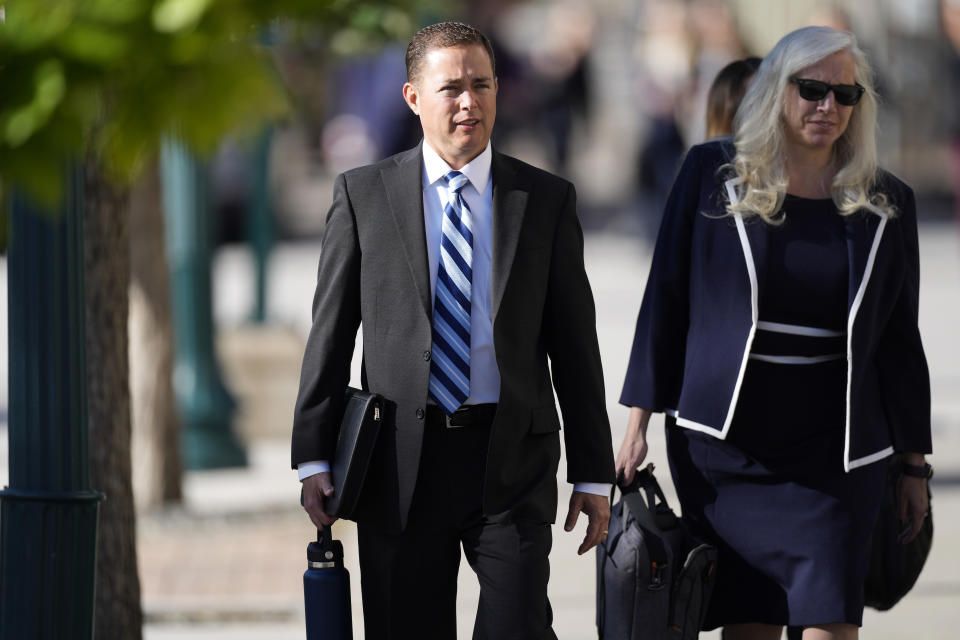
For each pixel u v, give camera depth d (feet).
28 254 40.11
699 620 49.11
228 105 20.74
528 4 249.55
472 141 45.01
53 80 20.11
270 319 172.86
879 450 49.65
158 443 100.94
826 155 49.98
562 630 71.20
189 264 117.39
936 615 73.05
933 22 237.86
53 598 40.75
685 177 51.21
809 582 48.42
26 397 40.55
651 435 114.83
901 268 50.08
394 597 45.91
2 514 41.01
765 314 49.24
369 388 45.78
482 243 45.42
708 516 50.03
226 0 20.35
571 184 46.88
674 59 209.05
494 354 44.98
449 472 44.98
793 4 215.92
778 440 49.24
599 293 185.26
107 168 21.81
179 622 74.54
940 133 246.68
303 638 71.92
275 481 112.06
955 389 134.10
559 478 102.42
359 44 73.10
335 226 46.14
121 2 20.29
